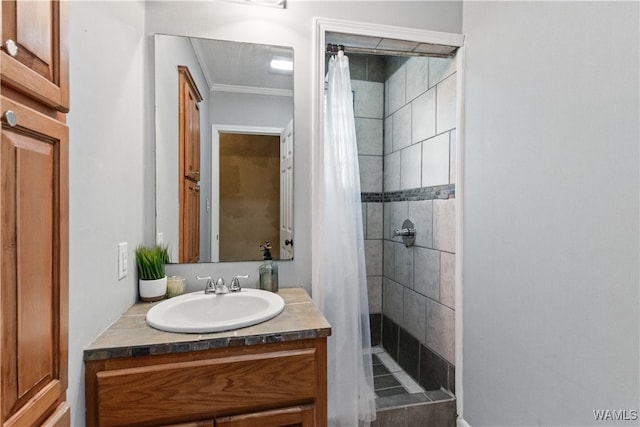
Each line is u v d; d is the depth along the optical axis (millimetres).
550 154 1256
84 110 972
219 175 1676
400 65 2498
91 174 1019
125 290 1316
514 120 1435
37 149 681
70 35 892
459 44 1791
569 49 1178
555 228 1238
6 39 576
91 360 997
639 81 967
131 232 1389
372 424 1743
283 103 1711
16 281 614
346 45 1821
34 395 673
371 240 2762
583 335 1136
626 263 1003
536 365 1325
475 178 1693
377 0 1738
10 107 584
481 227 1648
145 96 1561
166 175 1608
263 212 1707
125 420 1019
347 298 1728
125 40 1309
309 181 1730
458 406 1813
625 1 1005
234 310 1475
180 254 1634
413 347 2307
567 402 1196
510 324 1463
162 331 1131
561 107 1211
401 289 2480
